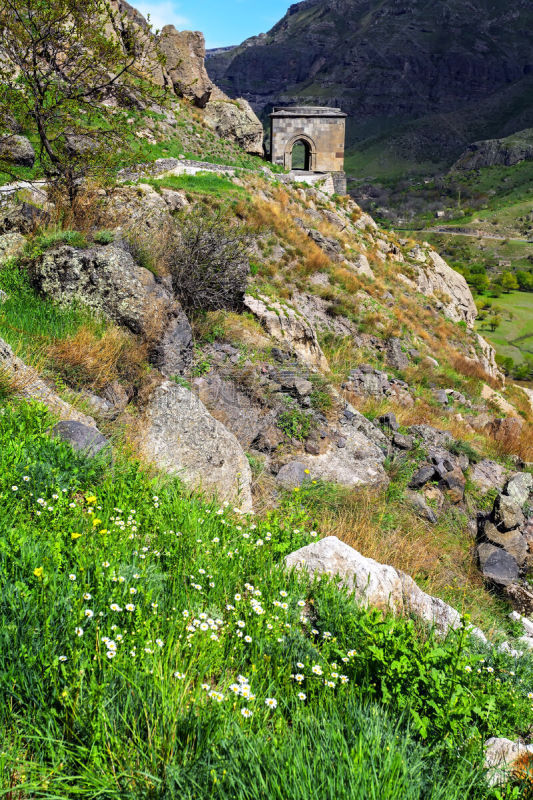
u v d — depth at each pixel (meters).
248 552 4.75
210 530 4.92
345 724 2.74
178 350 9.34
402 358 21.69
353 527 8.02
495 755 3.16
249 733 2.55
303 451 9.92
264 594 4.08
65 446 5.12
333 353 19.39
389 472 10.48
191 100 43.72
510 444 15.35
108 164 13.86
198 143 37.84
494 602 8.38
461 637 3.72
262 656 3.32
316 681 3.17
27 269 9.41
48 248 9.64
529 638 7.32
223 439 7.58
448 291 41.34
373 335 22.11
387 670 3.19
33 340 7.73
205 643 3.14
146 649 2.80
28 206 11.41
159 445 7.20
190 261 11.70
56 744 2.33
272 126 49.78
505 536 9.76
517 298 187.62
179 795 2.17
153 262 10.09
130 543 4.15
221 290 12.57
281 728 2.70
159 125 35.94
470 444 14.42
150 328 8.85
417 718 2.89
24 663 2.56
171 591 3.70
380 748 2.54
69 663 2.64
